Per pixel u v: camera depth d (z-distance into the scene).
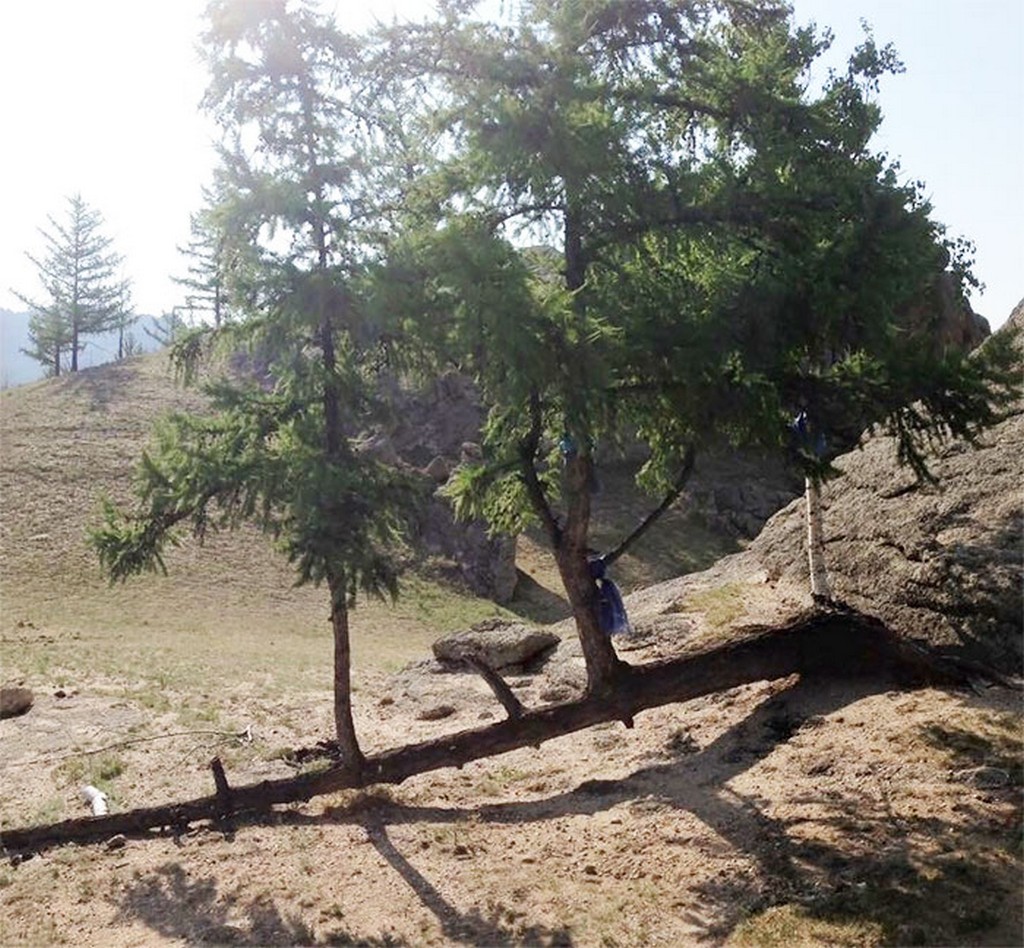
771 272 10.33
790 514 21.09
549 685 16.53
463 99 10.74
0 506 42.25
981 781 8.90
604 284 10.80
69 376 60.50
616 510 50.06
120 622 32.44
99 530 10.99
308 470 9.97
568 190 10.10
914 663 11.84
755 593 18.23
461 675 18.39
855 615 12.44
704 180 10.71
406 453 47.19
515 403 9.88
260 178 10.21
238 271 10.57
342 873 9.38
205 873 9.70
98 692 18.22
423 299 9.75
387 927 8.13
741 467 53.75
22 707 17.02
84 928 8.70
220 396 10.92
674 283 11.01
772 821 9.06
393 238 10.57
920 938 6.52
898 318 11.09
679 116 11.88
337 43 10.63
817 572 14.58
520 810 10.79
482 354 9.59
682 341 9.79
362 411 11.02
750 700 12.93
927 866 7.54
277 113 10.66
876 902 7.15
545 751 13.27
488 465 11.65
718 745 11.70
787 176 10.77
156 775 13.30
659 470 12.75
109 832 11.19
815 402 10.72
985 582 12.97
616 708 11.69
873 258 9.84
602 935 7.52
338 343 11.30
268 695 18.19
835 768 10.01
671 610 18.67
